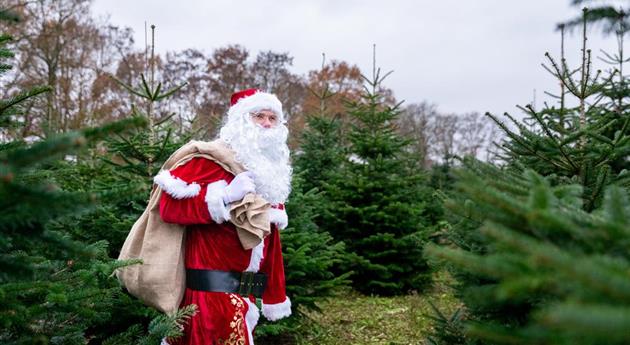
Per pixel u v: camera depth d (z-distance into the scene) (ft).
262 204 8.35
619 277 2.38
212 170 8.50
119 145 11.94
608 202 3.57
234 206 8.13
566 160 9.16
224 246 8.30
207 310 8.06
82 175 19.89
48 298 5.18
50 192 3.38
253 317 8.55
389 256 21.47
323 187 24.77
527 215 3.11
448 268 6.88
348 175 22.34
